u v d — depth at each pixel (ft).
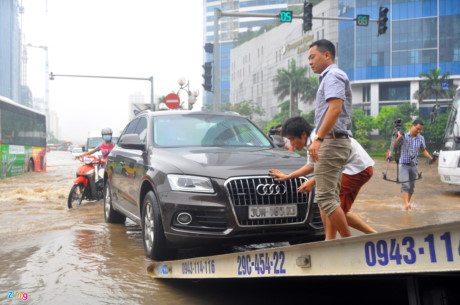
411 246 7.30
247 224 14.42
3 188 45.06
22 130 67.26
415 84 232.94
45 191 41.37
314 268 9.12
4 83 580.30
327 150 12.32
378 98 238.89
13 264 15.84
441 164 38.60
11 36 614.75
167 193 15.05
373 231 14.30
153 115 20.38
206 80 57.57
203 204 14.47
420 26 228.84
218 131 19.39
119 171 21.83
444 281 7.98
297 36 293.43
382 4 233.35
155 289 13.09
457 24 223.30
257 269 10.52
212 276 11.91
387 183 46.44
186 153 16.76
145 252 16.79
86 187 32.22
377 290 12.14
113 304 11.87
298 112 245.65
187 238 14.57
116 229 22.66
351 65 242.37
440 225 6.77
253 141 19.33
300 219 14.88
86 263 15.89
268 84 344.08
